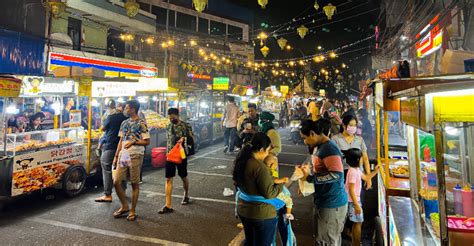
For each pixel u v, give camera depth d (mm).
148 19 19781
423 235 2590
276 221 3508
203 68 27469
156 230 5102
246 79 34406
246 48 33531
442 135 1810
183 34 27188
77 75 7469
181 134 6125
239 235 4934
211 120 15000
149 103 13984
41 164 6211
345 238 4902
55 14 10641
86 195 6949
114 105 7137
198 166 9992
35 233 4926
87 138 7520
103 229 5113
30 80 6570
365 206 5281
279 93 28266
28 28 12484
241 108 20344
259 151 3449
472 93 1688
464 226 1931
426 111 1768
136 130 5609
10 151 5828
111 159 6398
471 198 2170
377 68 14117
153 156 9766
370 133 10555
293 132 15242
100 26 17234
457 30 7207
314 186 3516
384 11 14258
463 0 6516
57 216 5656
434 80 2791
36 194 6883
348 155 4129
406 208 3184
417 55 9914
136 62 19016
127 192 7160
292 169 9789
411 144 3205
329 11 8922
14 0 11883
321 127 3607
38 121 8883
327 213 3453
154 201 6547
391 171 4078
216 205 6340
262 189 3316
